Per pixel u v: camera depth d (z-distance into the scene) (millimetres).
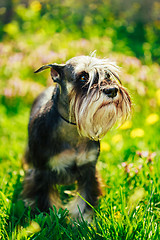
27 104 6121
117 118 2994
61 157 3125
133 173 3768
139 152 3990
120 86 3006
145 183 3656
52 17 8789
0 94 6293
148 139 4746
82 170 3301
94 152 3230
